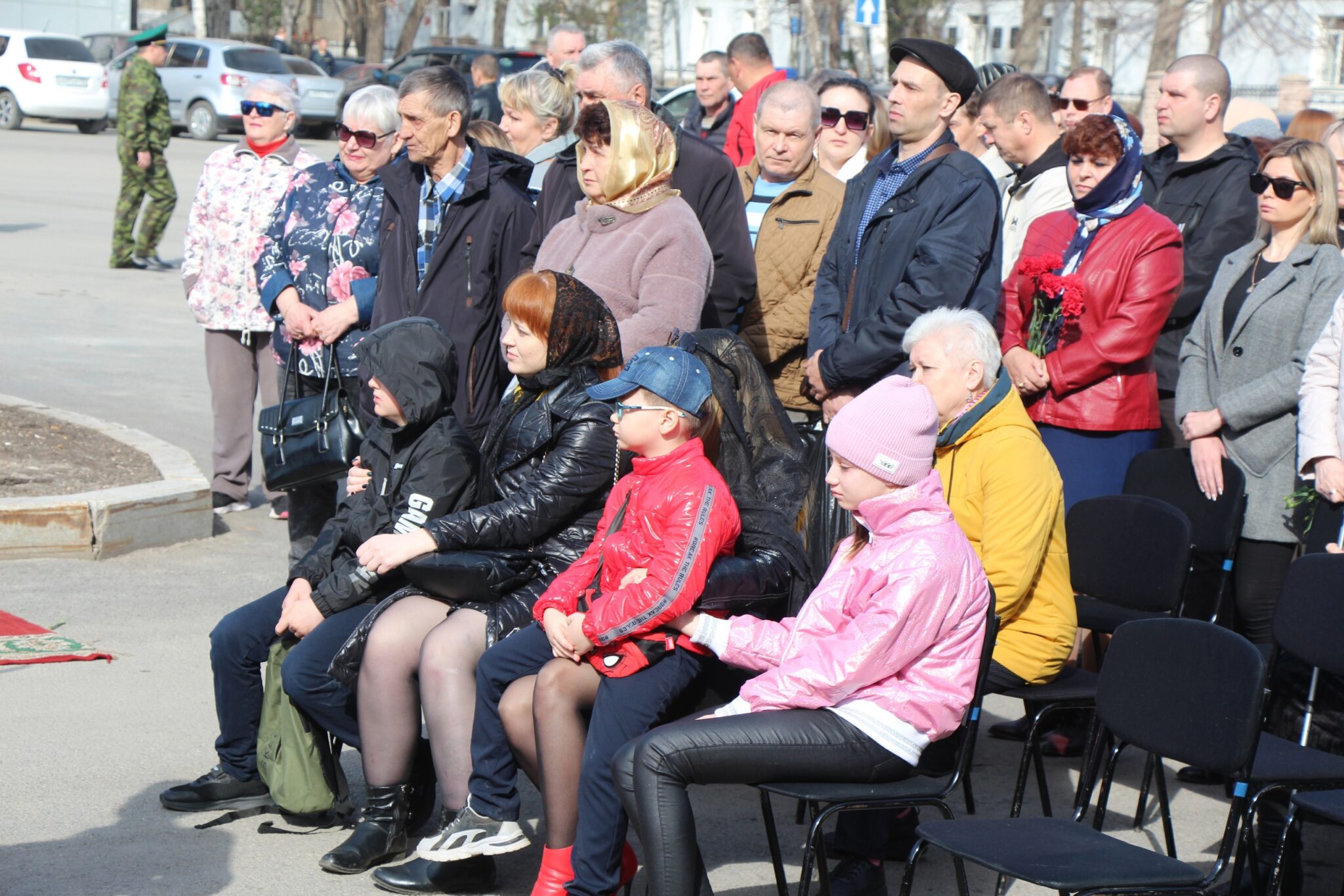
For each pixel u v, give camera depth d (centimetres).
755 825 576
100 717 632
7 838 524
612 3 5469
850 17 3928
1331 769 477
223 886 500
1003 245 799
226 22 5459
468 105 695
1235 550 647
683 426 483
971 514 539
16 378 1269
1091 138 657
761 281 739
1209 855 556
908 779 459
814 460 545
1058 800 607
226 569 851
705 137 1383
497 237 694
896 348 623
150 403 1220
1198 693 448
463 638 504
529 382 533
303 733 540
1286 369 627
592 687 475
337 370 709
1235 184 751
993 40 5228
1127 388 664
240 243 926
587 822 464
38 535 833
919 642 445
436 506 528
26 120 3962
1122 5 4834
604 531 495
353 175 770
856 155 962
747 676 512
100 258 1956
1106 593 619
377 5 5659
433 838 493
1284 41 4500
